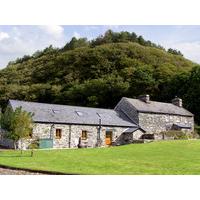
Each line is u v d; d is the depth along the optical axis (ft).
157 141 144.46
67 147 151.02
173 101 209.36
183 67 382.63
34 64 388.78
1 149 132.98
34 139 142.72
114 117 173.37
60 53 408.67
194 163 88.07
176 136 170.71
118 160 92.84
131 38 516.32
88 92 282.77
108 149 122.72
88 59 367.25
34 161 88.74
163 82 280.72
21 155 104.32
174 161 91.66
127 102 181.98
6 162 84.94
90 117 163.84
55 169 73.97
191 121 201.36
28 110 147.74
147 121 178.91
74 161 89.40
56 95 290.97
